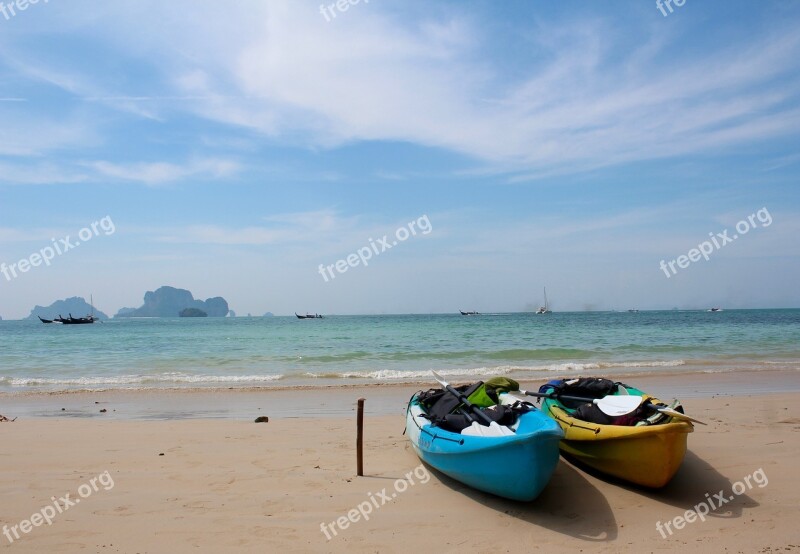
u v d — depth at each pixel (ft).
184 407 44.68
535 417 23.07
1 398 49.60
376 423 36.96
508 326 178.19
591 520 20.49
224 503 22.22
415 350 90.84
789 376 58.80
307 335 138.41
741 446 29.27
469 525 20.13
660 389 50.47
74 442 31.53
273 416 40.55
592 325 183.42
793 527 19.62
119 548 18.38
